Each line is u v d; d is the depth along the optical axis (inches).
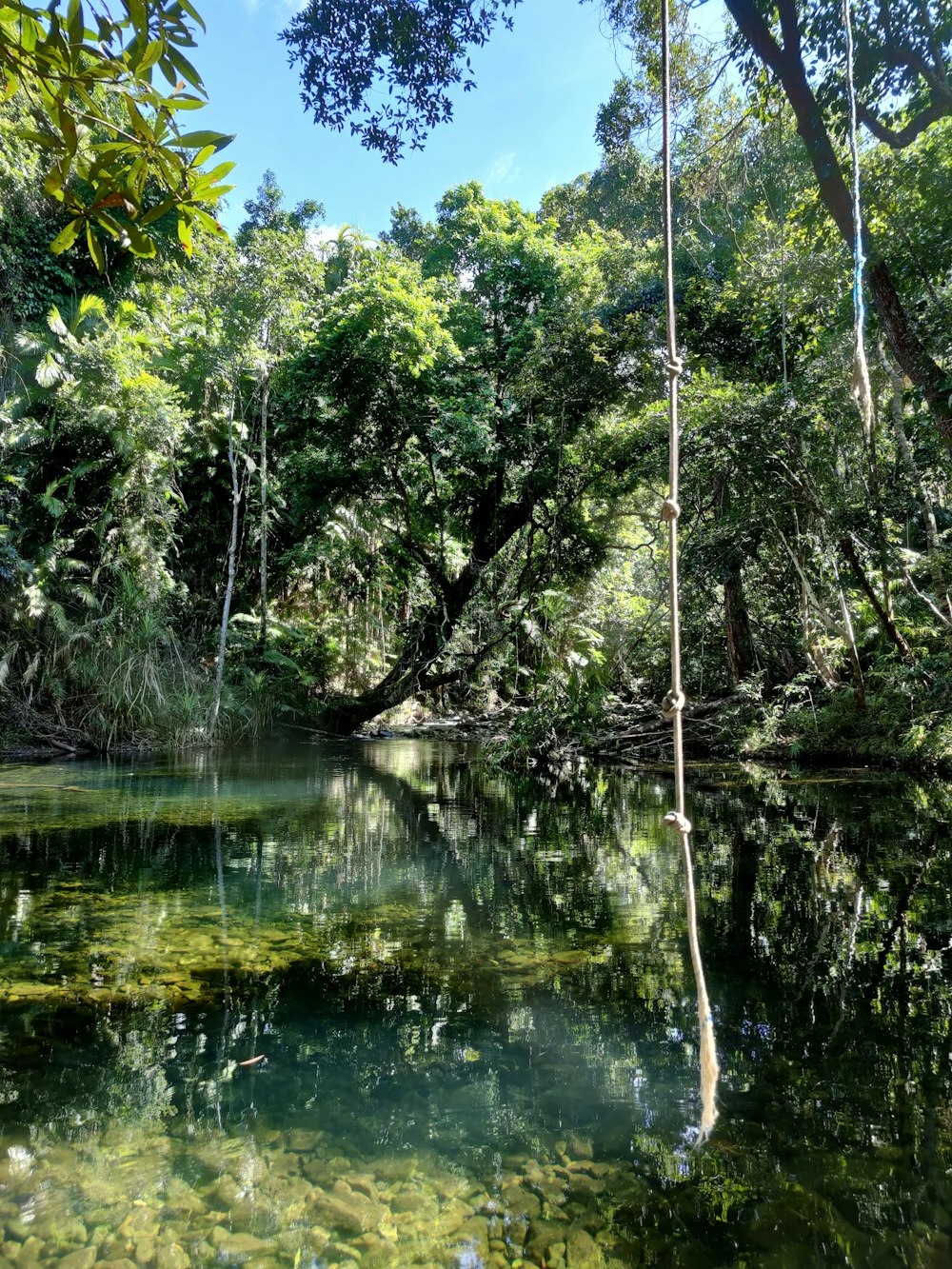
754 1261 52.3
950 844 183.9
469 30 206.2
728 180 288.4
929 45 184.4
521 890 151.7
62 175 51.3
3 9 46.6
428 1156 65.4
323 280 515.5
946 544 339.6
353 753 449.1
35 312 451.8
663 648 535.8
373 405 455.2
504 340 476.4
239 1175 63.1
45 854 182.5
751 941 118.3
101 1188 61.4
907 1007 92.0
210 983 103.7
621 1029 88.8
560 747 420.8
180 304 503.5
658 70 243.1
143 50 49.0
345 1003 96.9
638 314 429.1
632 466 442.3
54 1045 85.5
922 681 341.1
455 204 546.6
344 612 601.0
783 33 178.5
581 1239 54.9
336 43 207.3
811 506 334.0
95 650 416.2
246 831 212.8
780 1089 74.2
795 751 382.6
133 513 434.9
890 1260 51.6
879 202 221.9
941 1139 65.7
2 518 404.8
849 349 309.1
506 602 526.6
